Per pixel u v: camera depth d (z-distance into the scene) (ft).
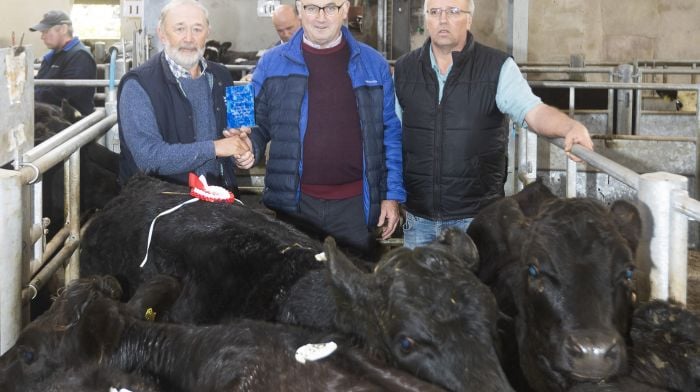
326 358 7.61
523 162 18.20
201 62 13.96
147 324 9.11
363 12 35.53
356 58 13.83
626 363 8.88
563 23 48.91
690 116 29.14
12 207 10.04
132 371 8.87
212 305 10.72
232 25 49.47
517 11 42.34
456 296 7.80
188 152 13.04
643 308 9.86
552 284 9.14
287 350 7.90
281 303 9.89
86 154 17.52
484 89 14.24
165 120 13.50
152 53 28.58
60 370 9.05
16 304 10.25
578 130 12.66
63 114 21.33
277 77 13.75
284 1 43.96
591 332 8.66
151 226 11.68
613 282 9.05
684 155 24.07
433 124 14.46
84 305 9.32
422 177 14.76
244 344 8.15
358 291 8.12
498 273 11.33
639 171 24.29
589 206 9.63
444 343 7.62
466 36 14.29
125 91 13.41
